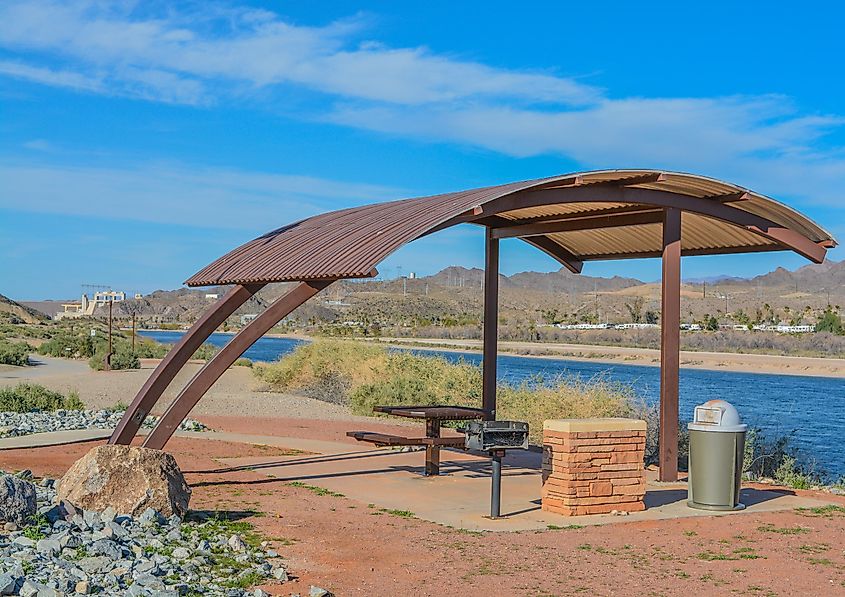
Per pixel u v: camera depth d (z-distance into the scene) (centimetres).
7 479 782
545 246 1727
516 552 862
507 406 2280
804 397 3847
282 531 923
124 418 1208
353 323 13962
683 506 1123
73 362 4616
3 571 630
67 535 752
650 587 747
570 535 945
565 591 730
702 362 6944
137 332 12419
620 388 2311
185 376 3625
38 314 14000
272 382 3288
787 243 1405
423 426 2120
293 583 727
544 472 1080
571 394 2222
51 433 1681
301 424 2117
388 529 955
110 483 899
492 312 1572
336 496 1149
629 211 1402
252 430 1945
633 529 982
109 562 699
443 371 2989
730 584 761
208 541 841
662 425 1320
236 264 1281
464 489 1215
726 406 1110
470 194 1213
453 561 822
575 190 1207
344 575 762
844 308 16212
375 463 1448
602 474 1063
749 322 11906
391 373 3128
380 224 1183
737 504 1109
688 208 1307
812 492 1281
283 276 1120
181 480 948
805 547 905
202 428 1931
